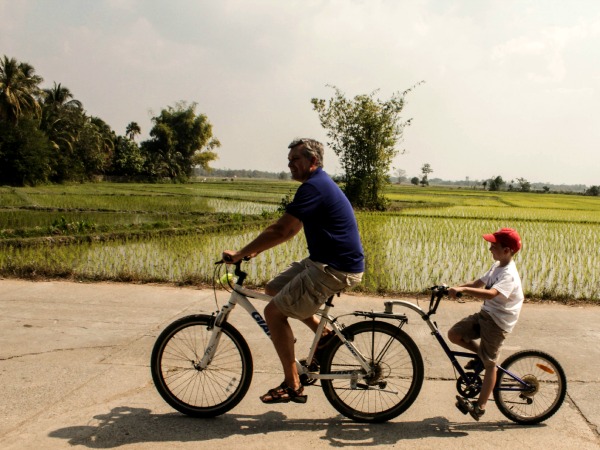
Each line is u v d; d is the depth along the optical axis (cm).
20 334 541
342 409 377
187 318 382
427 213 2630
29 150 4594
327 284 352
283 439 348
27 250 1106
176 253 1123
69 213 2312
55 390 411
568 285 892
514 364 384
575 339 556
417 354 374
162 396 378
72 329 562
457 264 1088
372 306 687
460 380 384
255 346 521
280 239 351
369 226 1808
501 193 7275
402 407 377
